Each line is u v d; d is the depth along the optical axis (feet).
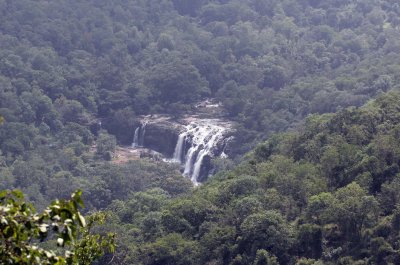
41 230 42.11
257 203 189.26
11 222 41.60
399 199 169.99
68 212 42.70
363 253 162.20
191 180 350.84
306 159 211.20
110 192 311.47
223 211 198.59
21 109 393.29
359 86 360.48
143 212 236.84
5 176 322.96
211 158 360.89
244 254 176.86
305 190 189.88
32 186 317.83
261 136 360.69
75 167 346.13
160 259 187.83
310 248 172.96
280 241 174.60
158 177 324.19
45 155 355.56
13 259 41.78
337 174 191.83
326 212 172.55
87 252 57.57
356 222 168.45
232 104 399.24
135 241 201.16
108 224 202.80
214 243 184.75
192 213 203.10
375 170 182.19
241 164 256.52
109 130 408.26
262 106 384.68
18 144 358.64
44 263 43.39
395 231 161.99
